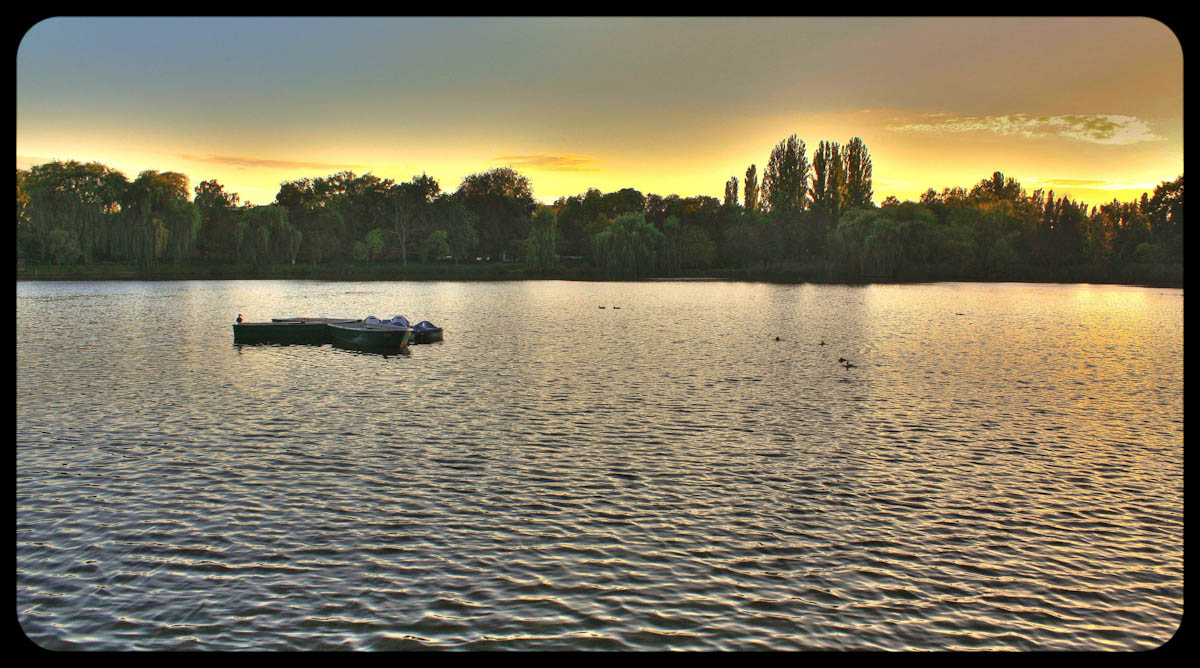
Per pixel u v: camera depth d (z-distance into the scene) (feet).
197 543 47.26
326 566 44.57
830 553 46.78
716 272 431.43
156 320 185.78
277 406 85.05
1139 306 233.96
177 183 437.99
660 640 37.76
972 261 400.26
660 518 51.83
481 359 122.21
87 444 68.23
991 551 47.11
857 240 397.80
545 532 49.39
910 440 71.46
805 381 102.37
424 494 55.93
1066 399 90.99
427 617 39.52
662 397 90.94
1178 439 72.08
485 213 523.70
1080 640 37.81
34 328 166.81
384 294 295.07
